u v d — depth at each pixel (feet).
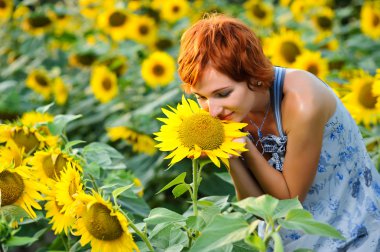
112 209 7.34
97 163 9.73
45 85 19.33
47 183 8.61
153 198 14.84
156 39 19.19
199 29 7.69
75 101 19.40
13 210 8.30
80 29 22.79
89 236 7.58
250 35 7.75
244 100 7.68
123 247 7.56
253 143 8.71
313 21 19.70
